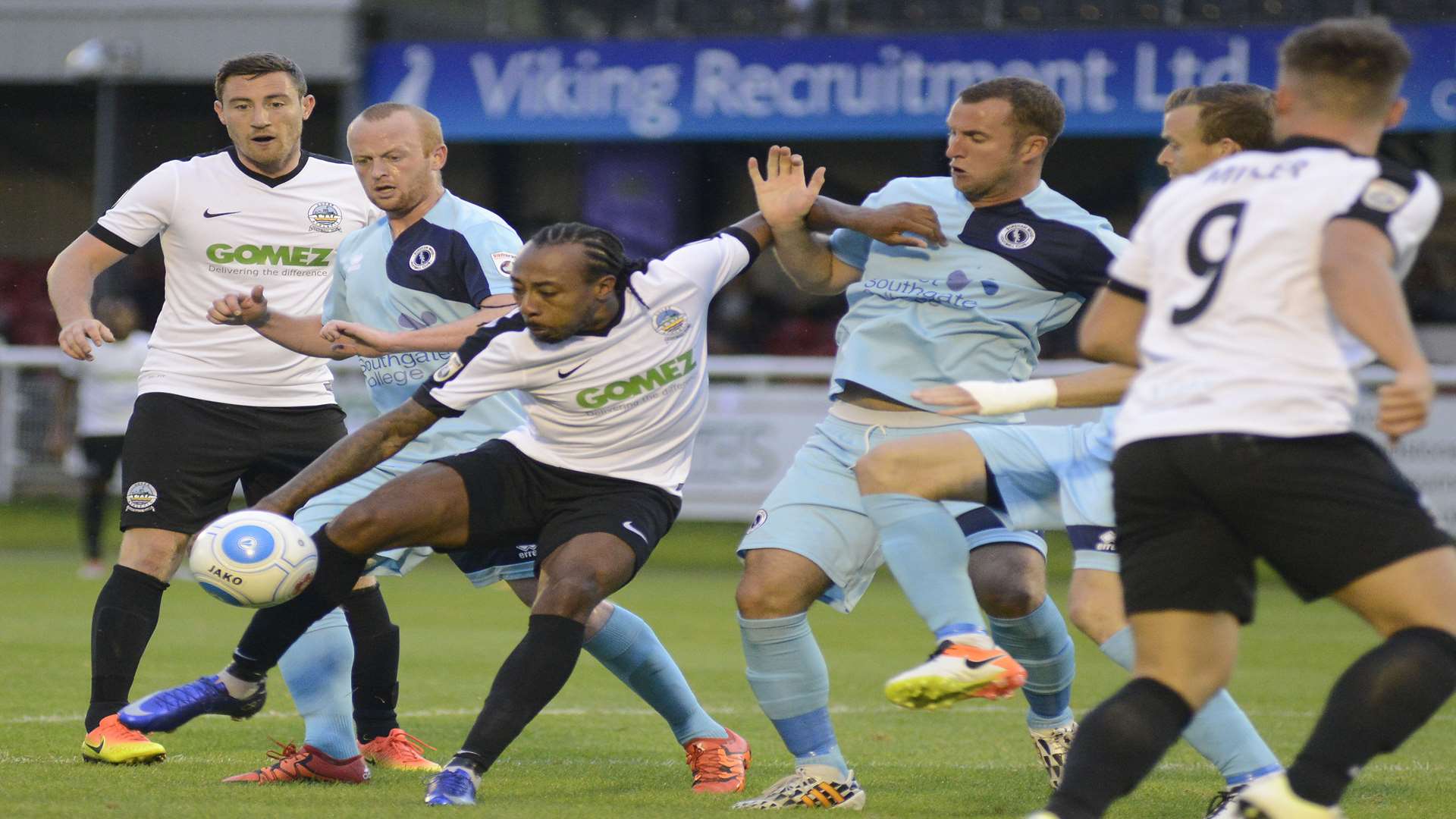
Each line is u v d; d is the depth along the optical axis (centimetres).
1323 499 638
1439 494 2839
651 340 893
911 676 763
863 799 929
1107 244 964
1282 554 656
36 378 3388
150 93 4284
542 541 915
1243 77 3428
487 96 3869
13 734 1166
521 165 4706
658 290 890
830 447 974
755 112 3741
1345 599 668
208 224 1109
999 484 864
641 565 914
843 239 1033
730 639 1998
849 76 3678
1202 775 1090
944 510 850
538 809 864
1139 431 670
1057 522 895
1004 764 1157
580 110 3831
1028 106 947
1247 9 3531
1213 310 661
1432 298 3944
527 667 857
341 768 997
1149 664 677
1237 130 898
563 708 1430
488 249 1032
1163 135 938
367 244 1083
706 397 953
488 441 955
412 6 3950
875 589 2822
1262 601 2686
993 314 970
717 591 2662
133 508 1085
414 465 1066
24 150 5022
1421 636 646
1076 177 4306
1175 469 657
